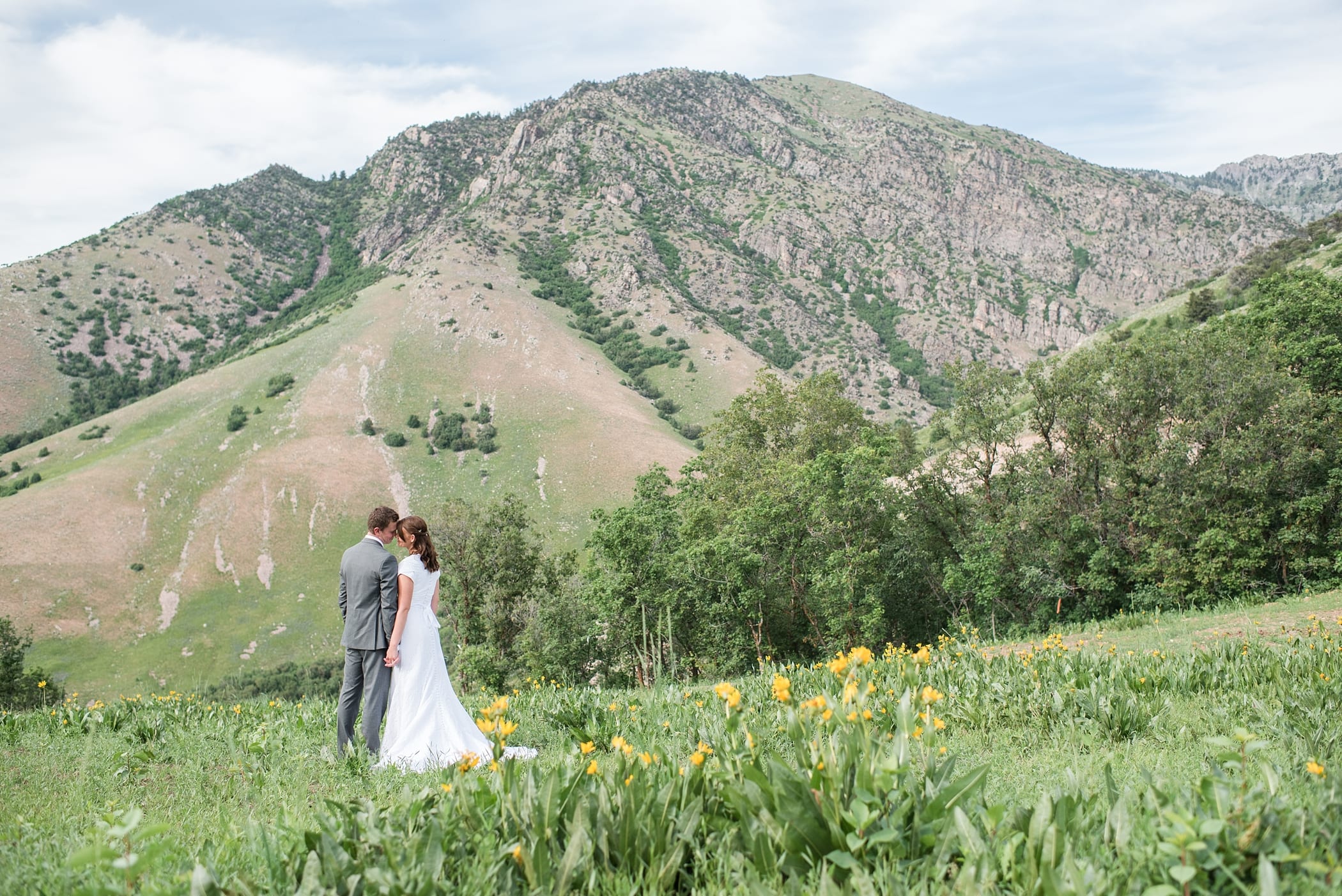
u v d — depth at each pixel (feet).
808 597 103.96
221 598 354.95
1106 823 9.32
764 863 9.11
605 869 9.41
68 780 18.06
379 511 20.42
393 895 8.41
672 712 21.40
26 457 482.28
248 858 10.30
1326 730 15.80
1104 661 24.67
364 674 19.76
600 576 102.53
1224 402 91.15
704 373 645.10
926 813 9.55
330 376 545.03
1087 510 98.99
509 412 521.24
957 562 104.47
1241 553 86.79
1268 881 7.27
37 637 314.14
